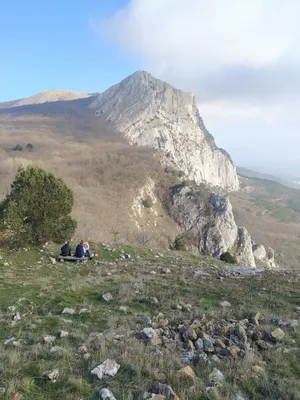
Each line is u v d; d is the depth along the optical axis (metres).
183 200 98.69
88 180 90.25
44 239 18.56
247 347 6.01
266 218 170.38
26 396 4.20
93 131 179.88
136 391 4.43
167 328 7.19
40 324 7.38
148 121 194.38
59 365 5.10
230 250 91.88
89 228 46.59
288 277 14.08
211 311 8.52
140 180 100.81
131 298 9.99
